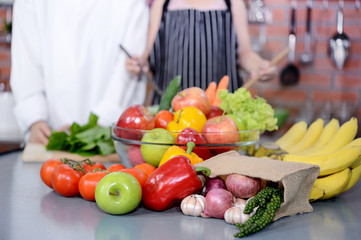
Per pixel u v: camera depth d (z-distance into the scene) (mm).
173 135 893
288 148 1121
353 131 1048
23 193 916
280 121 2307
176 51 2121
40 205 827
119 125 954
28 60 1911
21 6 1898
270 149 983
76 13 1880
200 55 2105
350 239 667
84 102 1961
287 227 721
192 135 884
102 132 1348
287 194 718
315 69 3016
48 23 1892
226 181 782
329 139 1108
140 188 772
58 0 1872
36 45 1909
